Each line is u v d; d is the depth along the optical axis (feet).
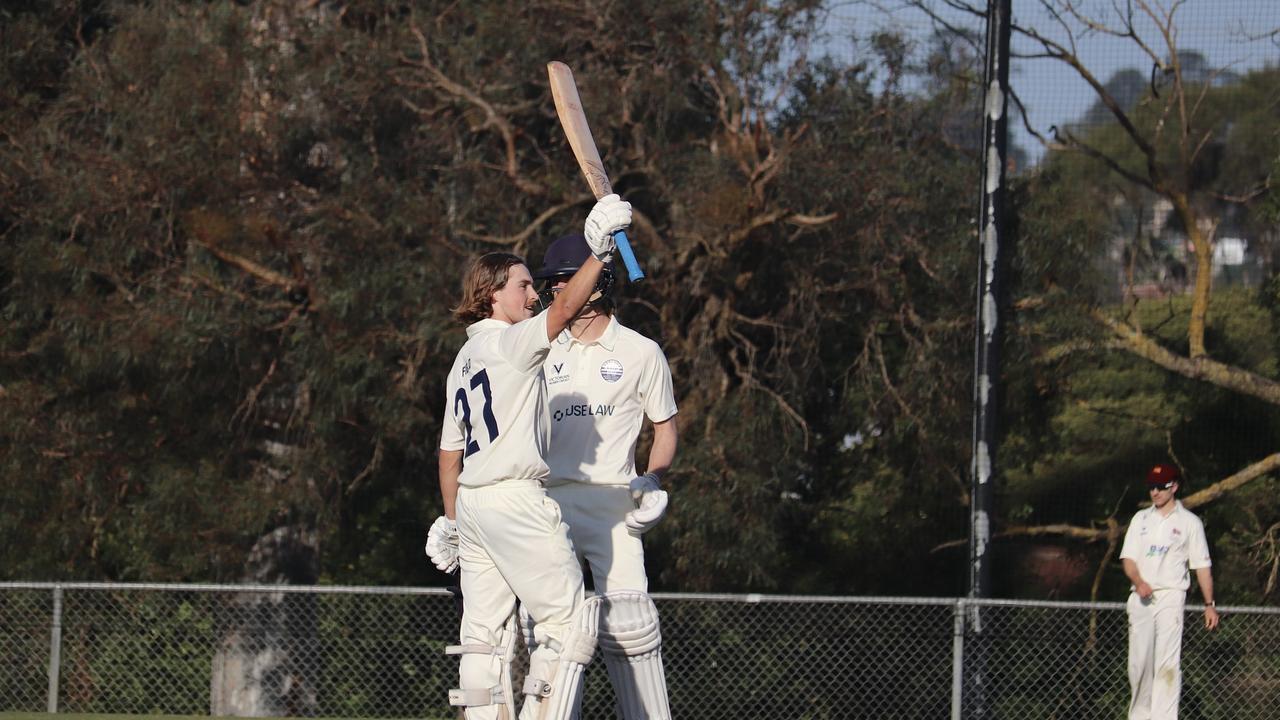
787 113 135.74
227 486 128.06
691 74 134.31
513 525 52.24
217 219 122.93
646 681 59.00
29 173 129.39
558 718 51.70
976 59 133.49
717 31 133.59
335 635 138.92
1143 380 143.54
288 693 134.31
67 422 131.95
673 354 132.36
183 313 121.39
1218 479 144.15
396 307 122.11
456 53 131.23
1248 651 123.44
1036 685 130.21
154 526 127.44
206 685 134.00
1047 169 135.03
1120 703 127.95
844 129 132.26
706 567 124.88
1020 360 130.11
